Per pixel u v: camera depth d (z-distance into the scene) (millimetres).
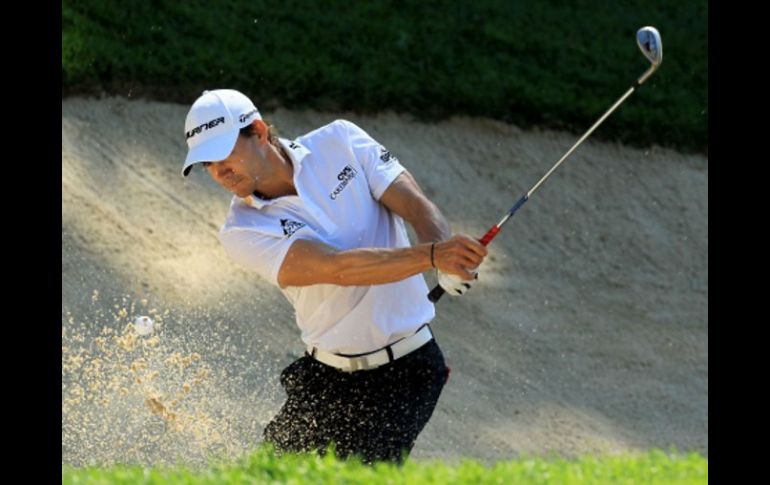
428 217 20281
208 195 35625
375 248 19297
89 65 36500
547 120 41500
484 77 41562
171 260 33500
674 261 40000
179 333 31672
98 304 31578
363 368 20109
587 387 34656
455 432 31391
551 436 32281
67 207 33656
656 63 19688
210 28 39062
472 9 44156
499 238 38219
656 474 19844
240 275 33719
